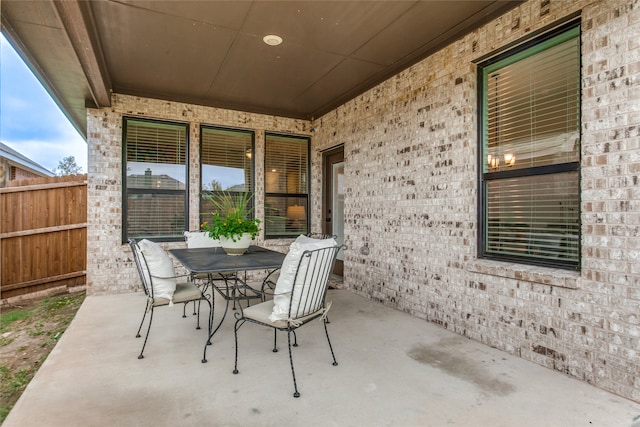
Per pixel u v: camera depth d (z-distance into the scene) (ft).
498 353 9.15
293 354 9.03
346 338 10.18
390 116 13.62
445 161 11.18
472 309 10.18
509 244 9.85
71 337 10.12
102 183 15.12
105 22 10.27
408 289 12.57
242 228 11.07
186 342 9.83
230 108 17.65
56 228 16.22
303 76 14.32
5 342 10.64
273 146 19.04
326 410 6.48
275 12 9.80
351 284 15.94
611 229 7.23
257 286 16.88
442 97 11.32
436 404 6.69
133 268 15.62
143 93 15.80
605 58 7.38
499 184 10.13
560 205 8.64
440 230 11.31
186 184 17.02
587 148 7.67
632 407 6.61
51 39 9.64
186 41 11.44
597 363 7.40
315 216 19.58
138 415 6.29
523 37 9.07
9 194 15.29
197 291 9.99
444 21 10.30
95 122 14.99
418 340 10.03
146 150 16.31
